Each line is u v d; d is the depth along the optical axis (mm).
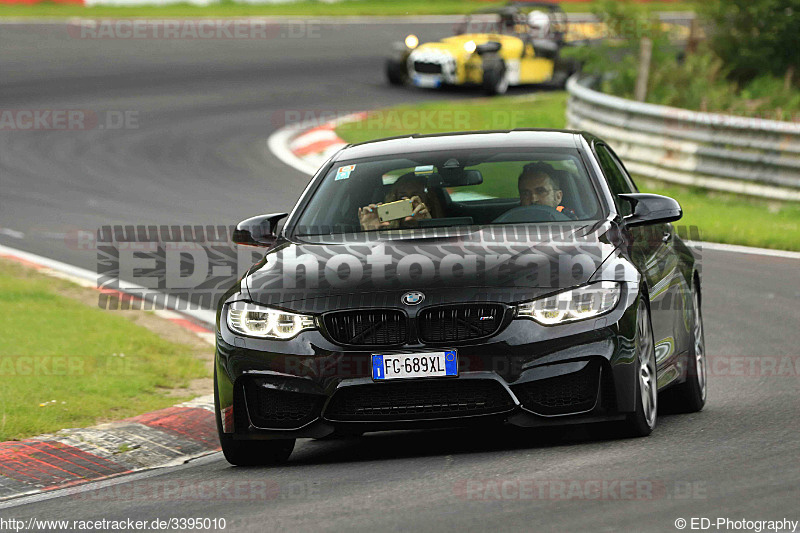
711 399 25578
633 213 22750
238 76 99125
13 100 87438
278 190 58938
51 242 49438
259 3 145500
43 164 67625
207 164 66375
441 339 19938
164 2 139625
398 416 20031
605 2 79562
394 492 18000
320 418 20250
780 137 51938
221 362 20969
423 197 23391
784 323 32938
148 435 24422
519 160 24016
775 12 85500
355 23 134375
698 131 55438
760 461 18578
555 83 97250
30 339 33375
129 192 59625
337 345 20109
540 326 19812
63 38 115625
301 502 17969
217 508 18156
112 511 18688
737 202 53469
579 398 19938
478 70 91250
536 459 19625
